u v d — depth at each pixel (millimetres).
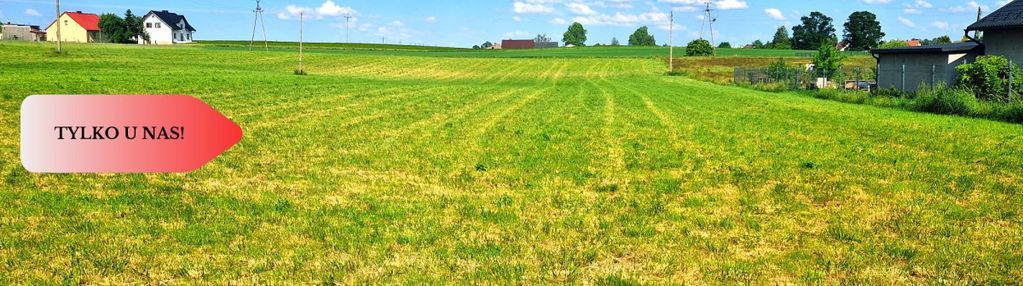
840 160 12742
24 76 31172
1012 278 6289
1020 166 11992
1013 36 28484
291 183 10508
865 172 11453
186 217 8203
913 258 6840
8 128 15359
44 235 7383
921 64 33094
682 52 125250
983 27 29328
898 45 70438
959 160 12672
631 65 82125
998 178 10938
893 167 11930
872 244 7320
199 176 10844
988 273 6414
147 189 9781
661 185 10477
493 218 8414
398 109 23953
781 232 7828
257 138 15445
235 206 8836
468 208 8930
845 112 23500
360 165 12195
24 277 6145
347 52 101750
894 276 6367
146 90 27672
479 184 10609
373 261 6723
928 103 24156
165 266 6508
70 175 10617
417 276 6320
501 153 13758
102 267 6430
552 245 7336
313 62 75875
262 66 69000
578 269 6559
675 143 15297
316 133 16578
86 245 7043
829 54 55156
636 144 14953
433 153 13680
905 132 17156
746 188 10250
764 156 13305
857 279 6293
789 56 101250
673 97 32625
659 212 8758
